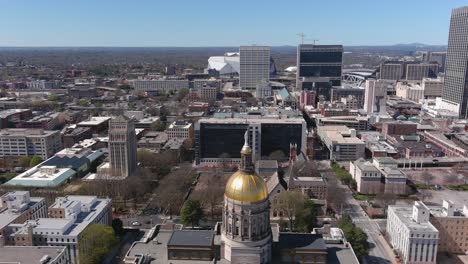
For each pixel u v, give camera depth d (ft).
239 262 556.10
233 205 563.07
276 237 642.63
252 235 566.36
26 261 577.02
